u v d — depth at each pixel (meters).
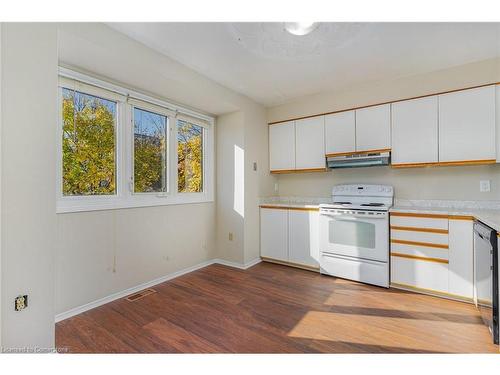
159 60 2.24
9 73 1.29
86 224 2.17
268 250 3.53
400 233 2.53
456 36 1.98
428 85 2.63
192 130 3.32
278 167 3.71
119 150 2.48
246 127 3.39
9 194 1.29
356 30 1.88
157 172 2.87
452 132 2.47
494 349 1.60
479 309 2.03
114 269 2.37
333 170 3.51
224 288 2.64
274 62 2.42
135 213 2.57
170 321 1.98
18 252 1.33
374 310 2.13
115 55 1.92
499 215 2.00
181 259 3.07
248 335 1.79
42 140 1.42
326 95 3.27
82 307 2.13
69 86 2.08
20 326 1.34
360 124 3.00
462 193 2.67
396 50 2.20
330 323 1.94
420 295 2.42
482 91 2.34
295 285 2.71
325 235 3.01
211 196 3.54
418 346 1.64
